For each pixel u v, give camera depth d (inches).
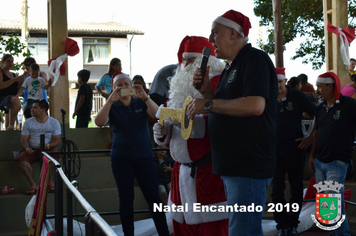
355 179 245.3
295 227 187.8
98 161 248.5
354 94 262.1
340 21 295.7
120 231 204.4
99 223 57.5
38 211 157.0
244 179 92.2
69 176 193.3
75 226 203.9
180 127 118.3
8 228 223.5
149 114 149.9
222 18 98.4
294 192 188.4
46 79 277.3
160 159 228.7
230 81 95.9
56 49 260.8
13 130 252.5
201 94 112.6
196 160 115.0
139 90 146.9
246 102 88.7
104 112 143.7
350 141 180.2
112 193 237.6
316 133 193.9
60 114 261.1
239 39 98.6
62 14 261.6
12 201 225.0
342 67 294.0
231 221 95.0
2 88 264.7
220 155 94.5
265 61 92.9
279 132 187.2
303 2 574.9
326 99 183.5
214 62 118.6
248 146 91.9
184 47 126.6
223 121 94.3
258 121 92.4
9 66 273.9
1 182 237.9
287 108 187.0
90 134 264.5
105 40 1009.5
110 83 315.6
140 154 148.9
